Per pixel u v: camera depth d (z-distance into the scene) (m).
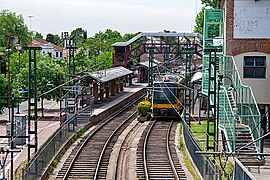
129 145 38.84
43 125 49.47
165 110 51.81
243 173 18.62
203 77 38.34
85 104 59.94
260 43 35.41
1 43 105.75
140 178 28.58
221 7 42.81
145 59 106.25
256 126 27.86
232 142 27.67
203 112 53.88
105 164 32.09
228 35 35.59
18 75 59.59
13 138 27.19
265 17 35.34
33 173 24.38
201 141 35.88
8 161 30.81
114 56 80.62
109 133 43.75
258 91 35.50
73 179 28.41
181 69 75.56
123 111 60.44
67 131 37.69
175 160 33.00
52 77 58.88
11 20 109.25
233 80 33.28
